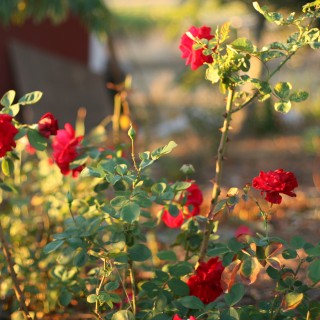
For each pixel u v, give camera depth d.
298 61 15.09
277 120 13.60
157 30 32.84
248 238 3.15
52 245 3.39
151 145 11.78
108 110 13.59
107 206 3.24
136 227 3.51
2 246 3.71
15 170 5.24
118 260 3.34
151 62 25.25
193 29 3.45
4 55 13.47
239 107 3.42
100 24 11.59
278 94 3.24
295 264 5.44
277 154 11.87
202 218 3.47
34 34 13.69
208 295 3.34
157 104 15.92
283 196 8.30
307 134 12.33
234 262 3.08
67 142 3.81
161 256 3.70
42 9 11.18
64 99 13.40
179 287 3.34
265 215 3.21
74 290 3.88
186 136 12.59
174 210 3.54
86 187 4.91
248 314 3.19
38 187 5.30
